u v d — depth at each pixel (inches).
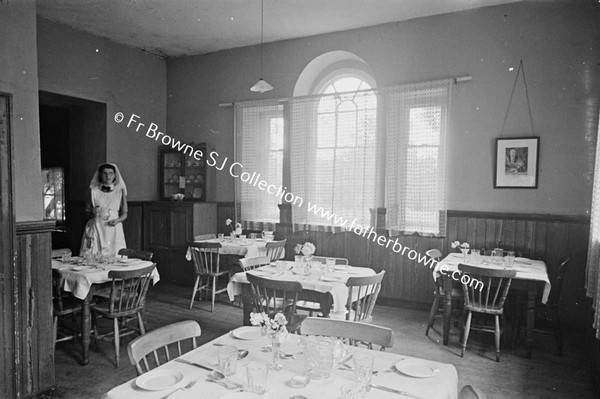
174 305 222.2
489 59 207.6
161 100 301.6
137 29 247.3
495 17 206.1
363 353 78.5
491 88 207.5
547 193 197.5
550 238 195.3
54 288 151.4
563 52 193.5
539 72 198.1
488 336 177.2
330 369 68.4
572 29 191.8
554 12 194.5
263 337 85.7
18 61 116.6
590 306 165.2
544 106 197.3
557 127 195.0
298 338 86.2
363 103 236.4
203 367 70.9
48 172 293.4
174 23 237.8
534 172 199.0
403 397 61.2
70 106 274.7
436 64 219.6
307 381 65.8
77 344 164.2
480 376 139.5
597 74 187.8
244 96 276.4
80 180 280.2
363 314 140.2
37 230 117.8
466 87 212.7
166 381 66.1
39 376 119.1
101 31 251.6
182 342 165.5
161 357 149.4
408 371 70.3
